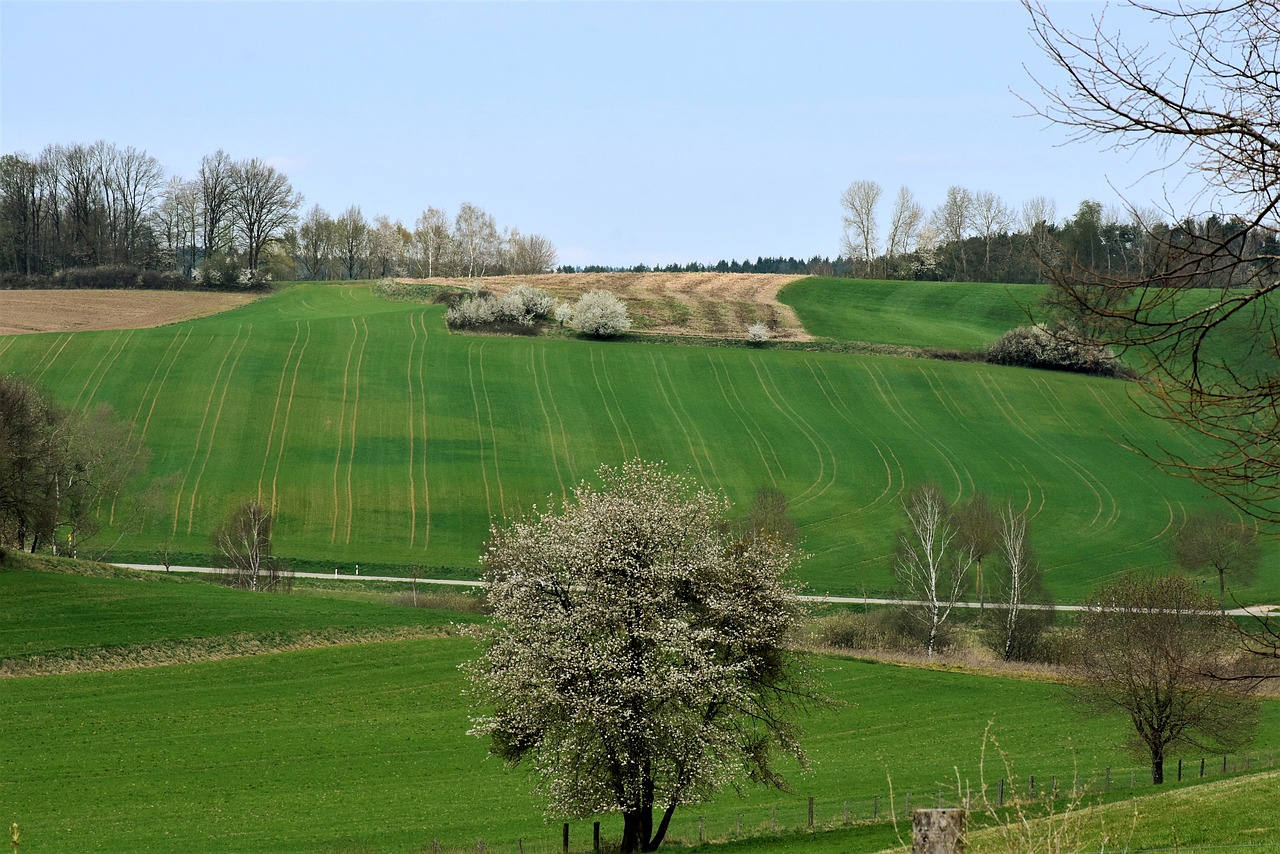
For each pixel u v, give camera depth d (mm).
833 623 74000
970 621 78188
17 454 71062
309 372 127375
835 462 114125
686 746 33344
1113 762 48750
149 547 90000
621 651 33875
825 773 47625
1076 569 92438
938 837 9016
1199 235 9156
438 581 85062
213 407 116750
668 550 35094
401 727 52156
